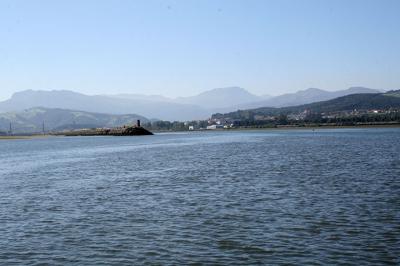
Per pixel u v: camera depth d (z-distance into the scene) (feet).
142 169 227.40
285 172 192.44
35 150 514.68
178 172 205.67
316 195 128.67
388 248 75.72
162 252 76.38
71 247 80.79
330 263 69.15
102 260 73.10
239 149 394.32
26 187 168.86
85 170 232.53
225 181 166.91
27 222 102.58
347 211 104.88
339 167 208.54
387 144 410.93
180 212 108.88
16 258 75.25
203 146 481.87
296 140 576.20
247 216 102.27
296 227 90.84
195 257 73.41
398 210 104.78
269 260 71.15
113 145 578.25
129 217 104.63
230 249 77.10
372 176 170.30
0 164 305.94
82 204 124.57
